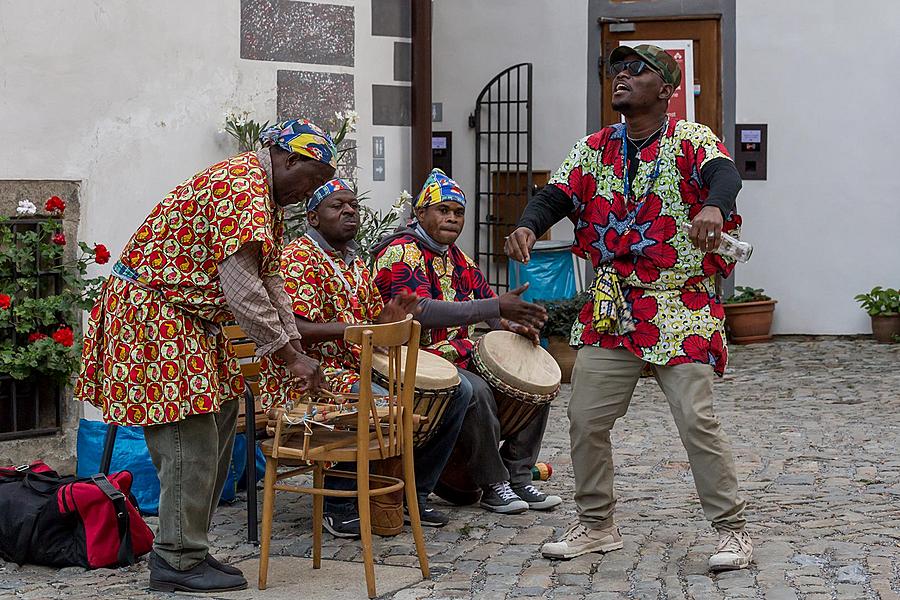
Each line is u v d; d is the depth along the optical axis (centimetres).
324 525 507
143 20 645
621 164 445
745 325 1121
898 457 657
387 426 451
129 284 404
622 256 445
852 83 1138
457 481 557
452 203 541
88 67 622
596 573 443
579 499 470
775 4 1133
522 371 538
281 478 434
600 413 456
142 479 545
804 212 1151
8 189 593
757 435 723
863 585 418
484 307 532
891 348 1084
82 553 454
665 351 439
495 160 1154
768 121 1144
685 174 434
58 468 606
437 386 484
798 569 437
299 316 483
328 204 501
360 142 772
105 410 409
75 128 618
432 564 462
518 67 1089
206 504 423
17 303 592
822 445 691
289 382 471
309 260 491
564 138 1145
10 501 460
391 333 426
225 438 432
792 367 991
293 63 728
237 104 697
